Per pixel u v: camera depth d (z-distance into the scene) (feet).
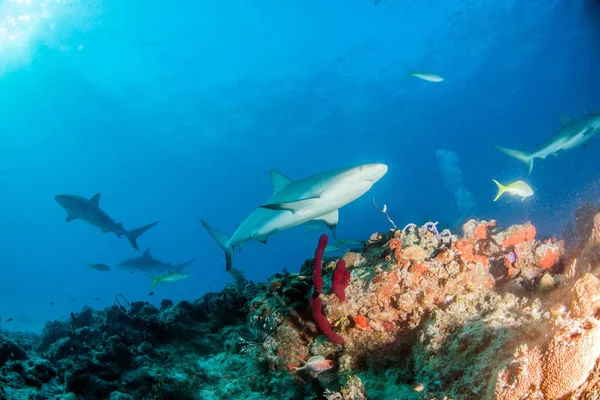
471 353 10.61
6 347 16.20
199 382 18.33
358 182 17.88
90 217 41.78
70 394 14.84
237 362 19.38
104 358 17.88
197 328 24.72
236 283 34.30
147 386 17.28
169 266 67.15
